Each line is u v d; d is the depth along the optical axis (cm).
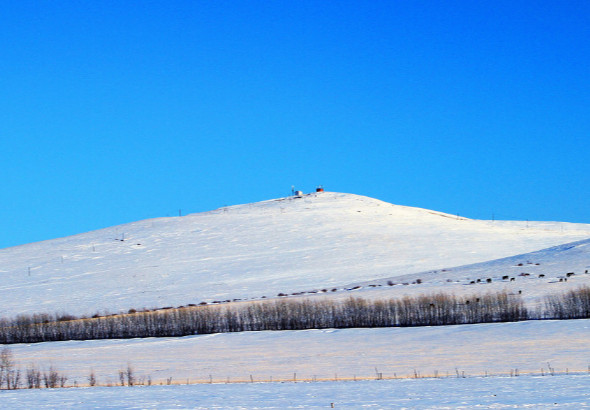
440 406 3800
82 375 6394
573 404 3725
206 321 9450
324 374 5872
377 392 4478
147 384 5588
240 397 4450
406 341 7394
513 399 3953
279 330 8781
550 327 7344
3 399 4631
